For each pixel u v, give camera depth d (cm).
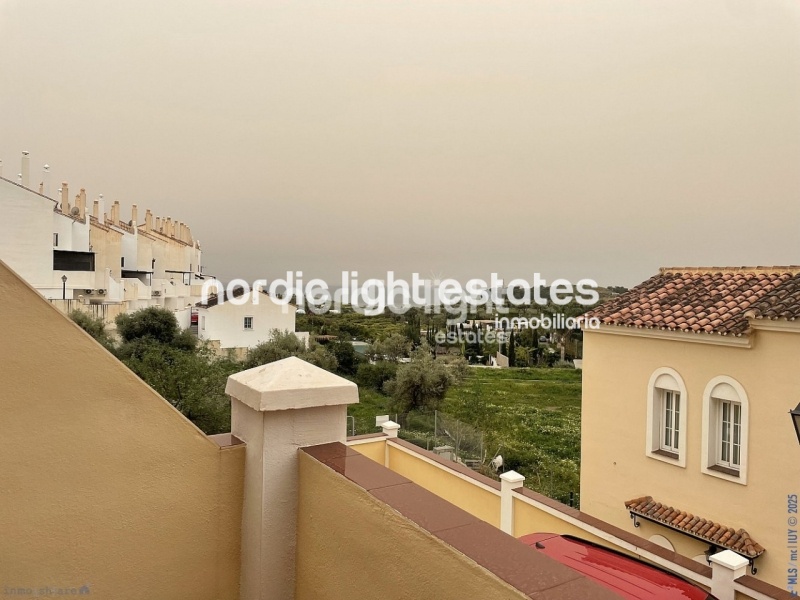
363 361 3503
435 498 189
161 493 228
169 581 231
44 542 203
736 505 799
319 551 223
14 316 196
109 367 214
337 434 254
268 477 236
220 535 244
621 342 984
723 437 843
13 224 2877
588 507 1041
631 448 962
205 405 1593
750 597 474
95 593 213
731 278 991
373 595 190
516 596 133
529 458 1809
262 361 2942
